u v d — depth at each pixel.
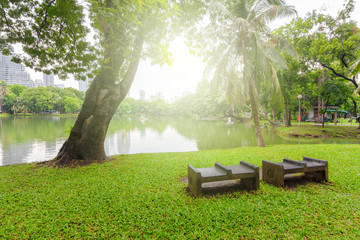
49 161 7.82
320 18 19.38
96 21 6.88
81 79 7.96
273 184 4.75
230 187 4.61
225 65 12.37
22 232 2.98
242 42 12.10
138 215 3.38
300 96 24.27
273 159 7.74
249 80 11.96
